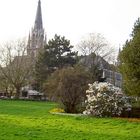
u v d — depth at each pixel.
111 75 119.69
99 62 107.44
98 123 33.66
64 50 113.38
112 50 130.50
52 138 22.47
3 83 115.12
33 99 112.88
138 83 40.72
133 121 35.62
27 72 114.44
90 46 110.38
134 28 46.00
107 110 41.06
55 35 114.94
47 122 33.38
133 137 24.70
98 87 42.56
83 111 45.81
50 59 112.00
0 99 105.94
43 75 111.06
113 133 26.50
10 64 114.00
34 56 125.19
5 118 36.06
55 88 50.00
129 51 40.62
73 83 49.09
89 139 22.66
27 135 23.38
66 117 39.69
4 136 22.38
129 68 40.75
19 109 55.72
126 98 43.88
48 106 69.69
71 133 25.44
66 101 49.00
